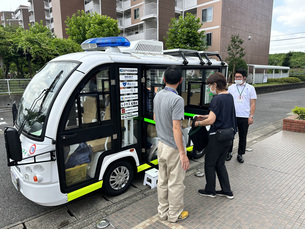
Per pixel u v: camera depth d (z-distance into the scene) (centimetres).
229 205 288
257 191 322
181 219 259
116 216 272
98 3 2636
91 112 277
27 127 268
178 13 2412
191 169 412
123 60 298
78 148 271
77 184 274
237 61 1869
